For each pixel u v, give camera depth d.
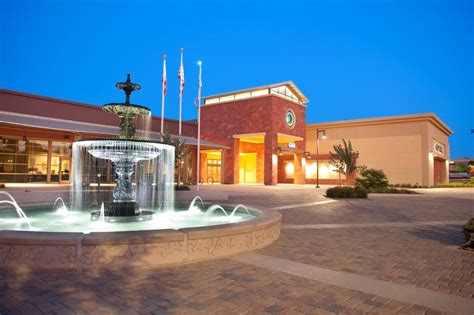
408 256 7.26
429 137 38.91
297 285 5.30
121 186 10.09
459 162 93.88
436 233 10.10
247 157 45.56
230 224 7.46
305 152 43.12
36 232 6.09
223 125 41.09
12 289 4.95
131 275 5.62
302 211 15.43
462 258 7.14
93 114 28.91
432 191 32.03
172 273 5.78
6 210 10.91
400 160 39.62
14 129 23.83
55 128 22.44
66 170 26.67
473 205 18.86
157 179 24.50
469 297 4.89
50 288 4.99
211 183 40.91
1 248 5.82
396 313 4.30
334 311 4.34
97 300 4.57
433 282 5.55
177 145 21.78
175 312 4.23
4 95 23.83
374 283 5.45
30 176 24.92
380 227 11.12
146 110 10.28
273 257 6.98
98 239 5.83
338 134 44.06
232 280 5.47
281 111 39.34
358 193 23.16
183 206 14.23
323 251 7.61
